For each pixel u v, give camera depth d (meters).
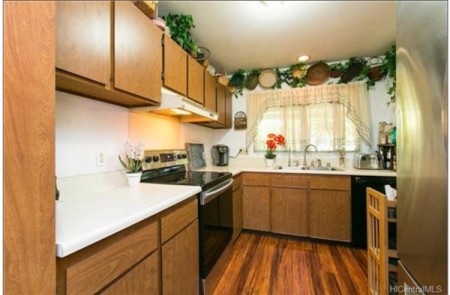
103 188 1.46
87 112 1.39
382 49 2.61
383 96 2.84
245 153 3.41
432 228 0.71
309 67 3.08
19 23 0.54
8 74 0.51
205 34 2.24
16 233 0.52
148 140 1.97
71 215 0.91
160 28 1.61
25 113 0.55
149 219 1.04
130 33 1.28
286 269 2.00
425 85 0.74
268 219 2.76
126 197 1.23
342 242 2.48
